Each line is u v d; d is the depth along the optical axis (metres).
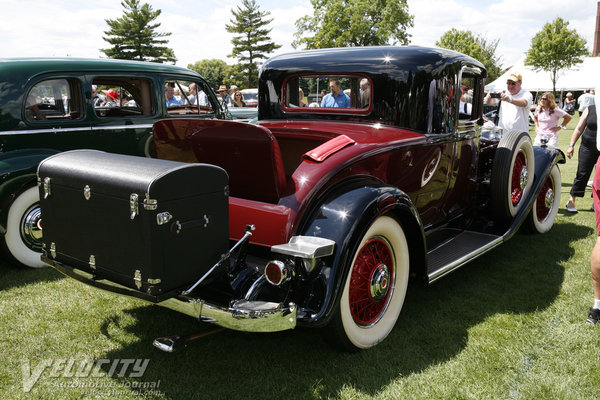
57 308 3.08
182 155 2.65
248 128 2.17
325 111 3.37
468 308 3.06
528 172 3.99
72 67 4.29
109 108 4.81
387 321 2.62
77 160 2.13
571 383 2.24
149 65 4.99
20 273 3.80
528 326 2.82
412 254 2.76
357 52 3.22
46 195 2.19
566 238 4.58
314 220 2.26
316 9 46.88
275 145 2.21
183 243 1.92
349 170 2.46
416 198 3.09
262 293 2.15
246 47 72.62
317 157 2.41
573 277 3.59
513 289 3.37
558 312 2.99
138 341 2.66
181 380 2.29
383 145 2.68
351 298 2.40
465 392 2.18
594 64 34.00
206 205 1.98
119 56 61.78
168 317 2.96
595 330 2.75
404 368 2.38
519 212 3.87
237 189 2.44
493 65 46.03
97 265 2.03
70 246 2.14
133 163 1.99
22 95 3.93
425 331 2.75
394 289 2.65
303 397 2.16
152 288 1.85
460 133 3.37
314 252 2.02
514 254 4.12
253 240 2.33
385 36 45.44
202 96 5.73
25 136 3.96
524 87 35.44
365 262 2.43
